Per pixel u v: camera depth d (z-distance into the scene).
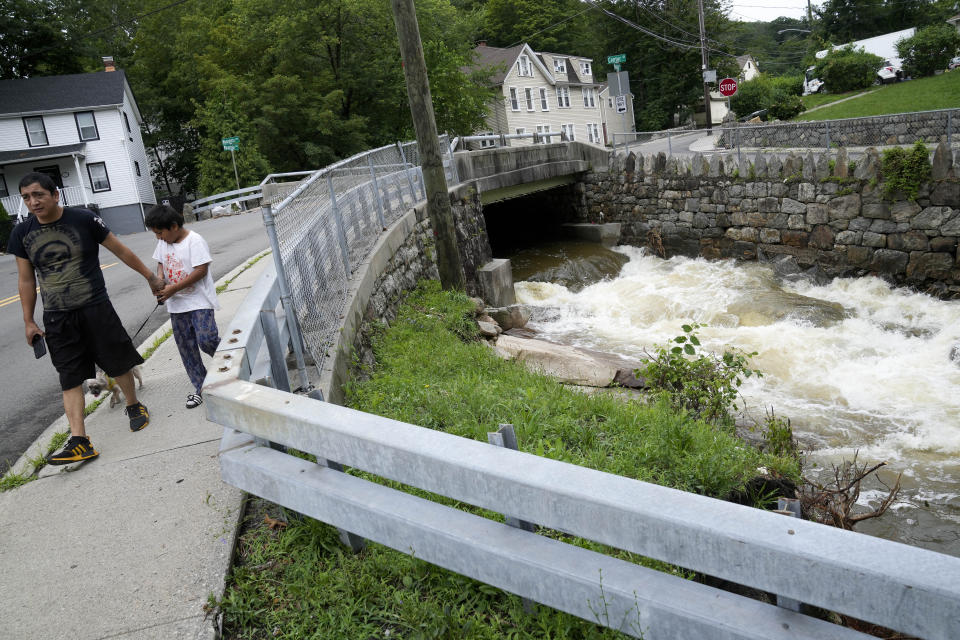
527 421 5.17
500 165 18.66
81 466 4.33
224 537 3.29
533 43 64.88
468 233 15.76
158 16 48.50
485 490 2.08
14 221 28.91
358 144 35.91
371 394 5.60
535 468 2.00
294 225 5.29
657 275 17.44
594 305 14.87
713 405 6.76
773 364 10.42
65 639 2.69
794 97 42.97
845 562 1.43
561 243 22.00
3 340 9.57
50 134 36.94
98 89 38.25
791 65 104.81
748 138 27.41
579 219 22.88
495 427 4.91
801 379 9.79
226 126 34.03
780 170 16.39
